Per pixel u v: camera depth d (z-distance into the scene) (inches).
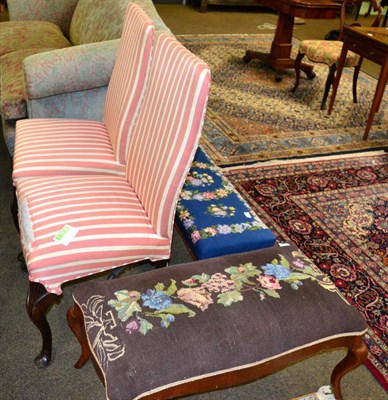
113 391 37.8
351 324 46.6
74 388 55.3
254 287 47.1
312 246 81.6
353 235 85.5
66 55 77.0
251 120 125.2
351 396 57.5
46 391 54.6
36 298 51.8
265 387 58.1
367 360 61.8
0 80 96.4
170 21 211.8
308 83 154.6
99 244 51.9
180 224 62.7
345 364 51.4
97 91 82.5
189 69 47.9
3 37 112.8
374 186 101.2
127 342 40.2
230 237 59.2
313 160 108.7
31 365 57.4
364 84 157.4
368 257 80.4
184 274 48.2
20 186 60.7
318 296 47.3
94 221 53.6
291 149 112.7
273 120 126.6
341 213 91.3
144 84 61.9
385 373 60.4
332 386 55.0
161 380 38.9
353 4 136.7
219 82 148.2
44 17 126.6
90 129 74.8
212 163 74.7
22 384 55.1
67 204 55.5
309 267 51.8
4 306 65.1
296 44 197.0
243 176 99.3
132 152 60.2
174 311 43.3
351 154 113.3
